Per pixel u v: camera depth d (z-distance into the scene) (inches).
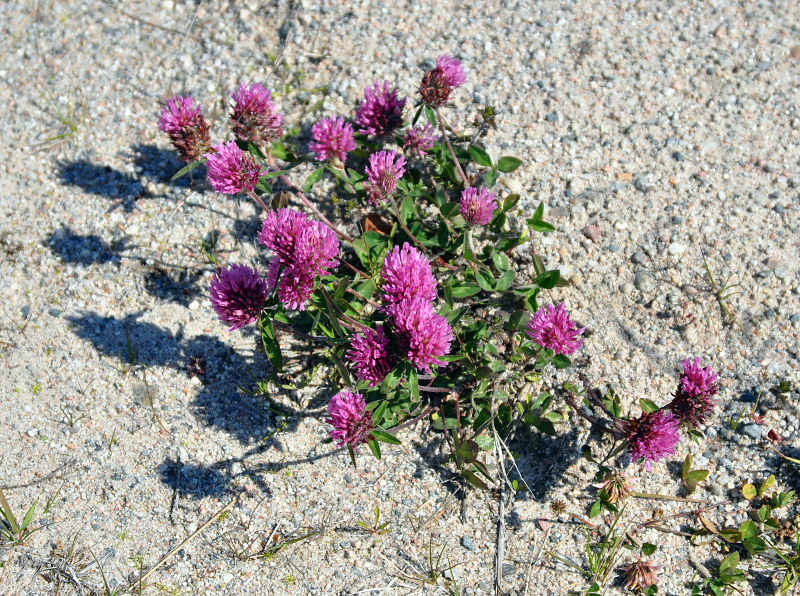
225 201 24.8
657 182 24.3
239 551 21.9
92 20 27.8
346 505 22.3
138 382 23.3
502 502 22.2
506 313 23.2
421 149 23.7
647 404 21.5
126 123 26.1
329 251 20.2
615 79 25.5
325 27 26.8
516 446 22.6
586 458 22.4
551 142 24.7
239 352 23.5
